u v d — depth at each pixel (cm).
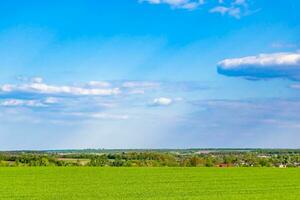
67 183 5450
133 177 6450
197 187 4991
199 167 9362
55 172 7519
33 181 5747
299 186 5175
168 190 4662
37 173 7269
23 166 9675
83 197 4059
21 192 4450
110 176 6656
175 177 6494
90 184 5325
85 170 8150
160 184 5344
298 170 8375
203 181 5794
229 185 5262
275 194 4378
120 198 3991
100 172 7594
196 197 4106
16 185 5184
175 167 9312
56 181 5747
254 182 5694
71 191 4538
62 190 4638
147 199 3941
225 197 4128
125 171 7869
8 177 6406
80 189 4738
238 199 4006
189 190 4675
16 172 7475
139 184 5328
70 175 6838
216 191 4603
